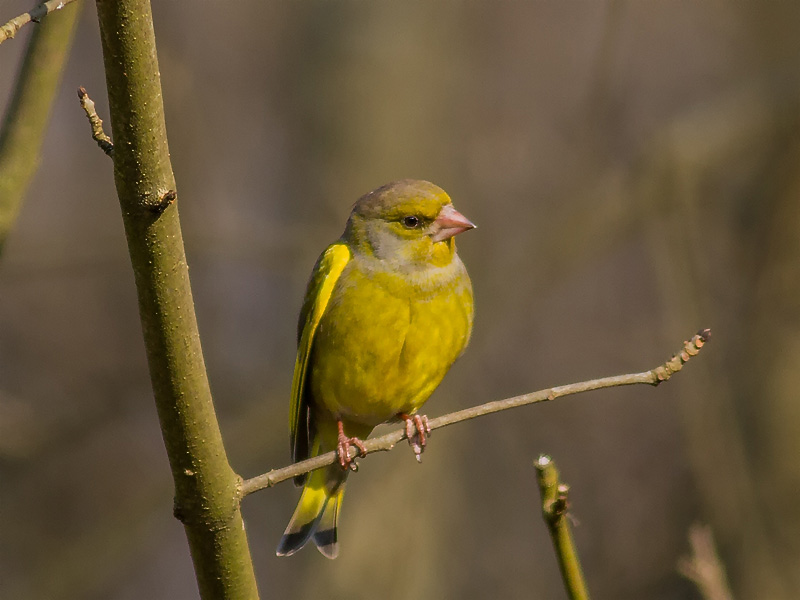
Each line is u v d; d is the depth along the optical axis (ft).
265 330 47.24
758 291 45.11
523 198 48.01
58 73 19.79
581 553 44.57
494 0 49.62
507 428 46.39
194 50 49.06
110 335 47.78
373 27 42.27
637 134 49.62
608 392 46.88
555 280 42.88
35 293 47.47
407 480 41.52
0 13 44.88
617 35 43.42
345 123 41.45
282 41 48.60
